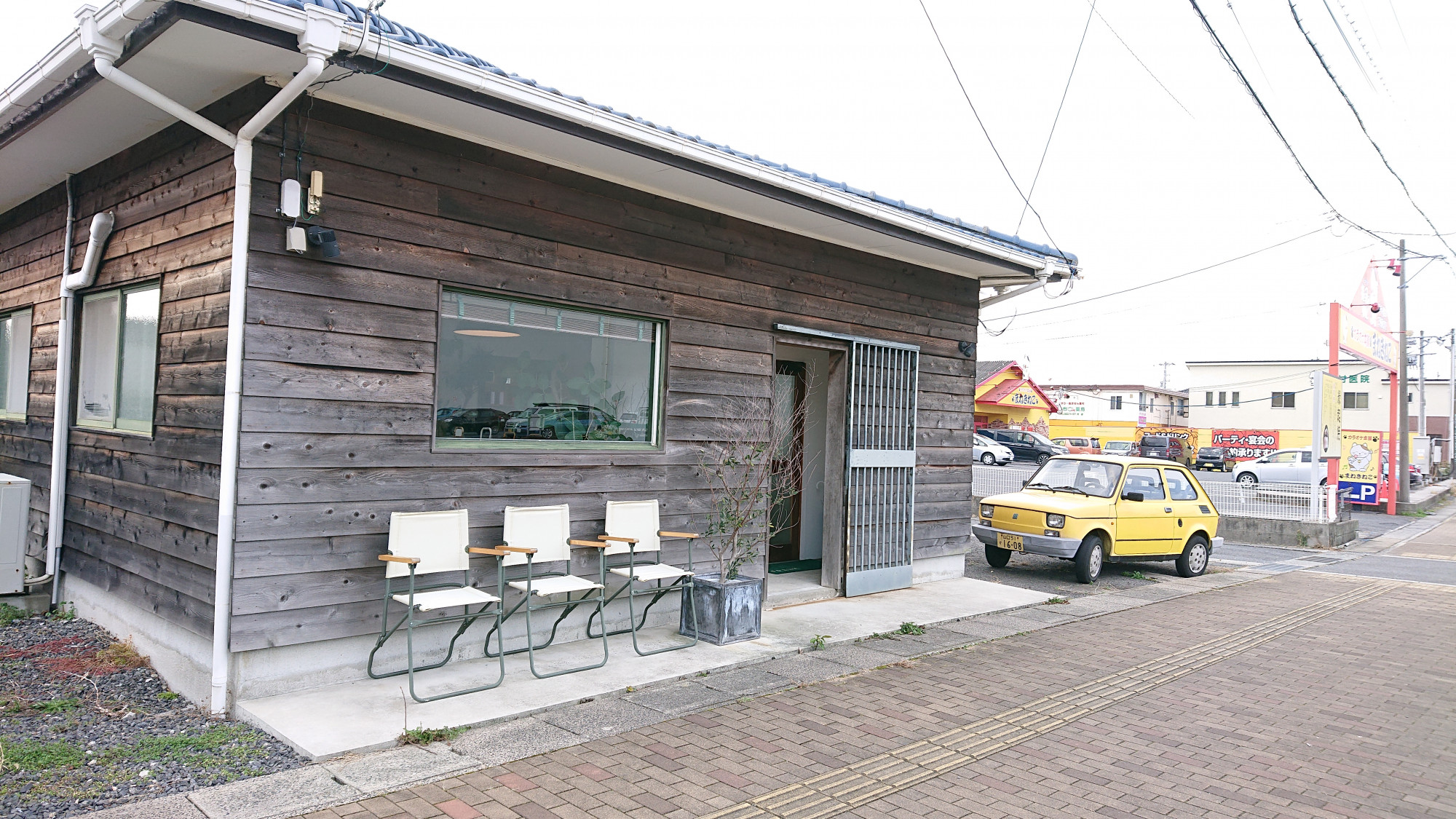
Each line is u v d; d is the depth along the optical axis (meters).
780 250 7.77
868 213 7.28
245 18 3.97
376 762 4.18
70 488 6.79
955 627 7.62
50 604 6.80
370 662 5.22
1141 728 5.17
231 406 4.72
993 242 8.70
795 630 7.09
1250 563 13.77
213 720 4.75
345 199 5.12
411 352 5.43
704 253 7.12
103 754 4.20
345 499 5.15
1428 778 4.55
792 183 6.57
